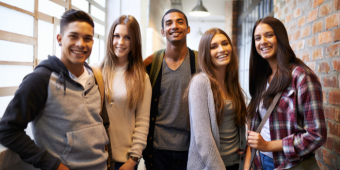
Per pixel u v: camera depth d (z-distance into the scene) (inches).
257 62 54.9
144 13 115.4
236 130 55.1
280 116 45.6
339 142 50.8
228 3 277.6
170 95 60.8
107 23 102.9
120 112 53.7
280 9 88.4
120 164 54.2
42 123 36.9
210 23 440.1
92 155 40.2
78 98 39.1
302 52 69.1
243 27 220.4
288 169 43.7
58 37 40.2
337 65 51.4
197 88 48.0
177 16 62.6
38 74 35.5
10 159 34.7
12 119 32.6
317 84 42.5
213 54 50.9
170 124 59.4
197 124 46.6
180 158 59.1
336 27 51.6
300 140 41.7
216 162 44.9
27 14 53.0
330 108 55.0
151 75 62.9
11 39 47.7
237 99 54.4
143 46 116.5
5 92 47.1
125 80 54.5
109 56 56.4
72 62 38.9
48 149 37.0
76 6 76.0
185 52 65.4
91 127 40.2
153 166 60.6
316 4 60.3
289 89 44.8
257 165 50.8
